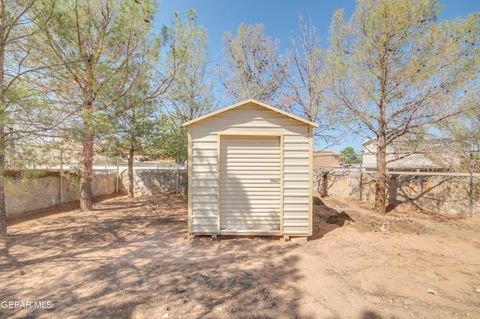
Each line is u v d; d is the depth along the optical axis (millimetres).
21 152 3740
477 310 2385
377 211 6910
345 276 3135
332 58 6406
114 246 4289
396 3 5551
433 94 5605
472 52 5105
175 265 3475
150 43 5094
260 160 4762
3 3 3564
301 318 2242
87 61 4660
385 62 6004
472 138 5973
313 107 8602
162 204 8914
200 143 4672
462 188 6652
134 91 5422
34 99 3289
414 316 2281
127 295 2617
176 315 2273
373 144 7758
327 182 10250
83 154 6805
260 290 2754
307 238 4789
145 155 10875
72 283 2871
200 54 8672
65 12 4223
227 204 4758
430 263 3566
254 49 9633
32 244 4336
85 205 7449
